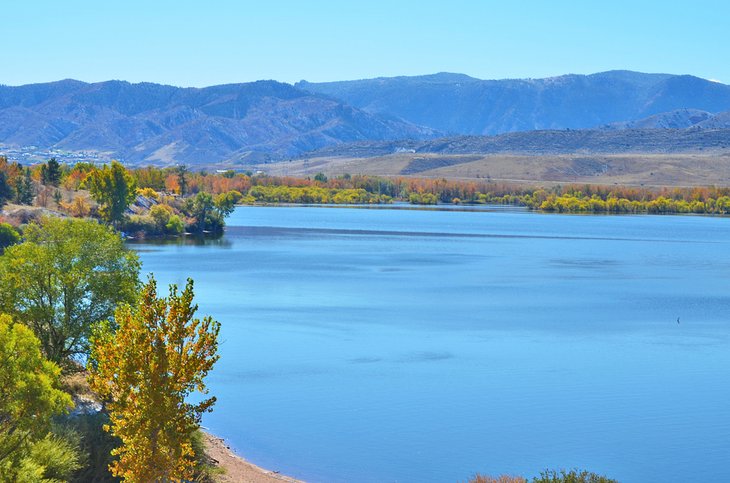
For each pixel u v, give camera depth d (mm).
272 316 117688
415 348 97875
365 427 67812
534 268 185875
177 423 36656
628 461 61062
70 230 61719
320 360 90688
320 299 134500
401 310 124875
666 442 65188
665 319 120750
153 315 37125
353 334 105688
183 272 166500
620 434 67062
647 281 164875
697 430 68250
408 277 165375
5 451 37750
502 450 62844
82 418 49156
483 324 114750
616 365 91125
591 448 63594
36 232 62250
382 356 93375
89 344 59812
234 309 123250
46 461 41500
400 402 75188
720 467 59969
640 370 88875
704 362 93125
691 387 81875
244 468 56812
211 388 78688
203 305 126500
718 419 71250
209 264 182000
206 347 37188
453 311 125125
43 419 37094
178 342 36875
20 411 36875
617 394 78812
